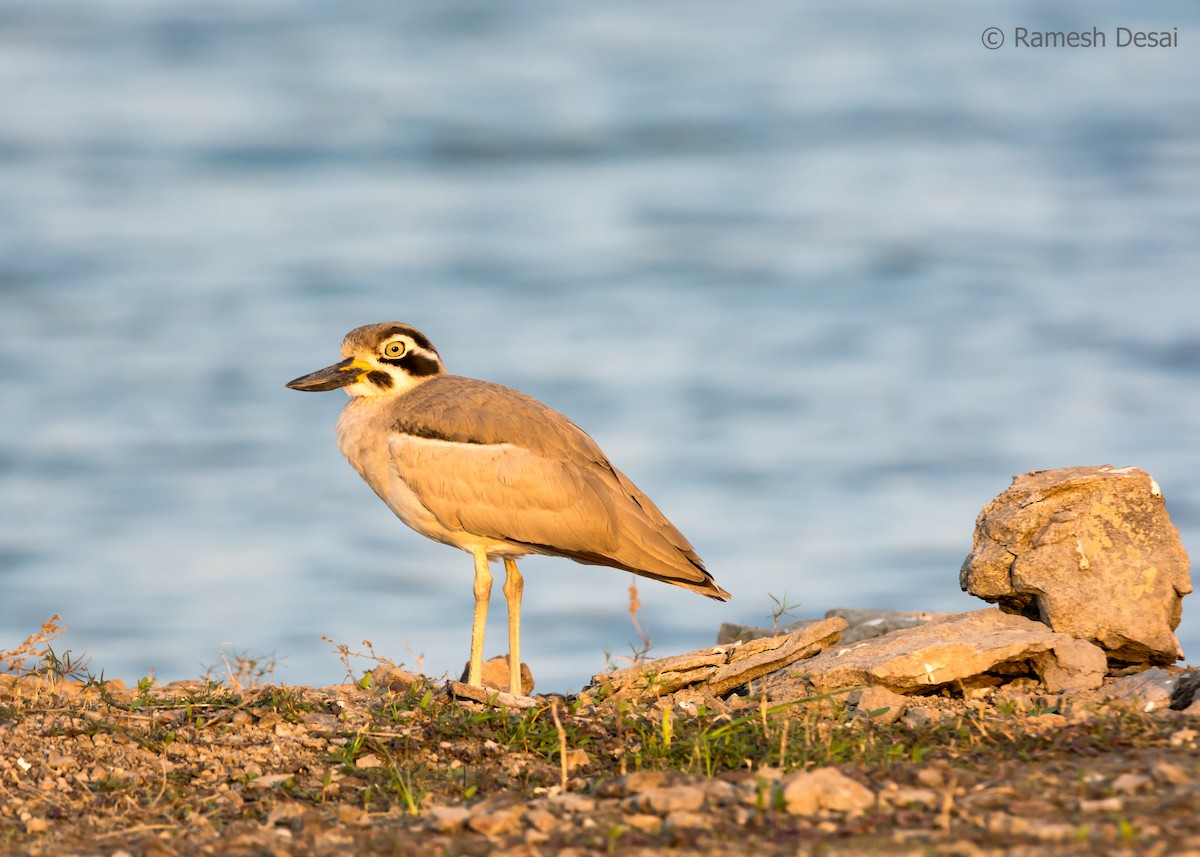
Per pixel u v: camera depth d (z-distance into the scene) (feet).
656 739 38.22
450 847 30.89
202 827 34.17
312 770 37.88
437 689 43.98
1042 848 28.66
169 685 46.52
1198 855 27.68
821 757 35.65
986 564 44.16
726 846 29.99
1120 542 43.11
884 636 43.55
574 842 30.81
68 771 37.76
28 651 45.19
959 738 37.11
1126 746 35.45
